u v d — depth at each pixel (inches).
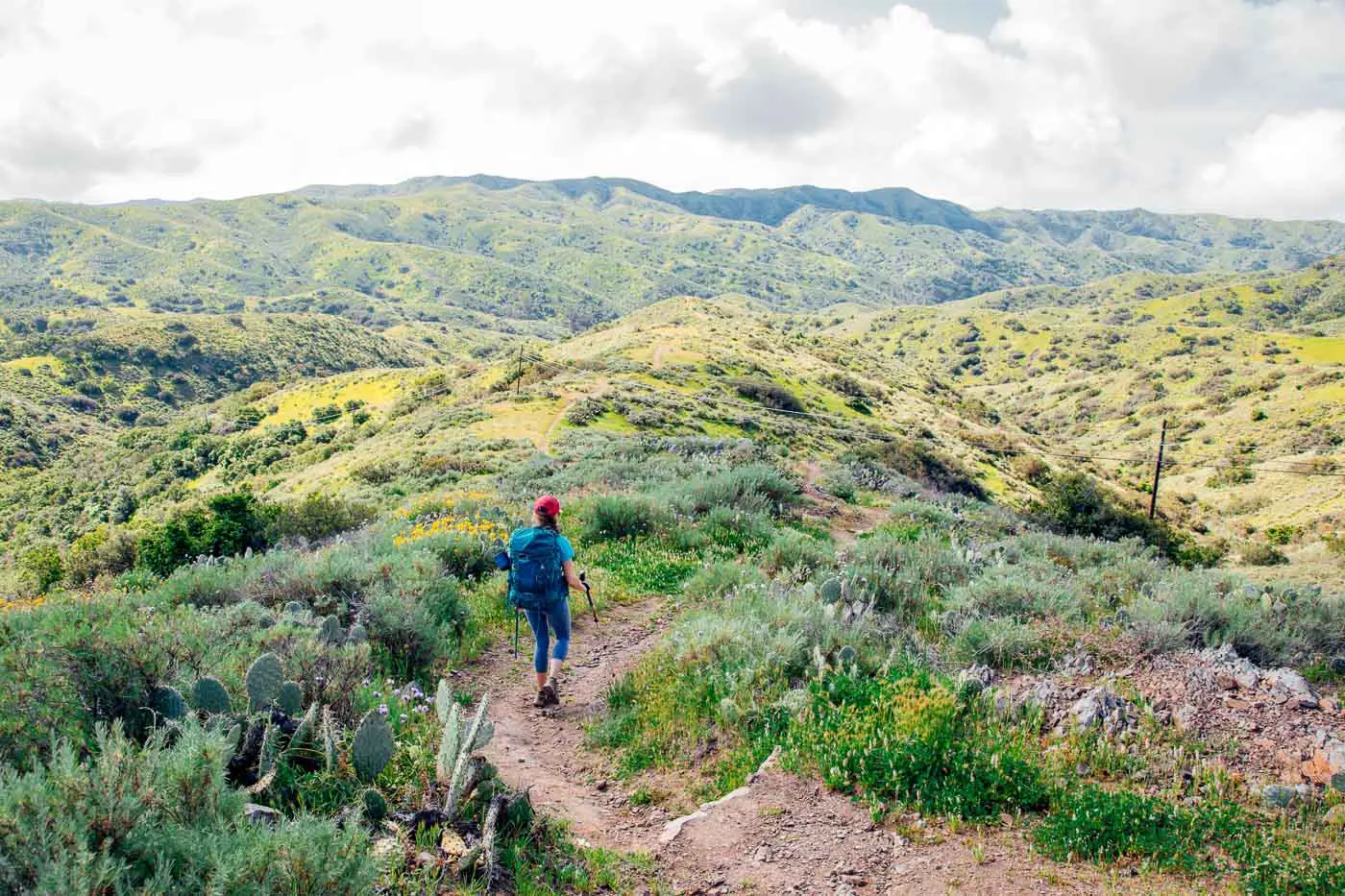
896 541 454.3
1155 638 261.0
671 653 274.2
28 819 97.9
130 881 97.3
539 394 2314.2
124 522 2568.9
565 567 259.1
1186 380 5605.3
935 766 185.8
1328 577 757.9
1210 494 3425.2
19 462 4008.4
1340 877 144.0
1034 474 2780.5
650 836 176.2
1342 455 3356.3
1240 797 178.4
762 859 161.8
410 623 264.7
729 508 577.3
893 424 3117.6
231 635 214.7
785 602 306.5
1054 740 204.1
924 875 153.1
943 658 266.1
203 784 120.3
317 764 159.3
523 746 226.4
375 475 1456.7
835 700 226.2
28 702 147.7
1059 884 148.0
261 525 768.3
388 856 131.2
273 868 104.5
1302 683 224.7
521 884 140.6
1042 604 309.7
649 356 3307.1
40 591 911.0
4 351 6067.9
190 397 6028.5
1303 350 5940.0
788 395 2945.4
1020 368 7578.7
